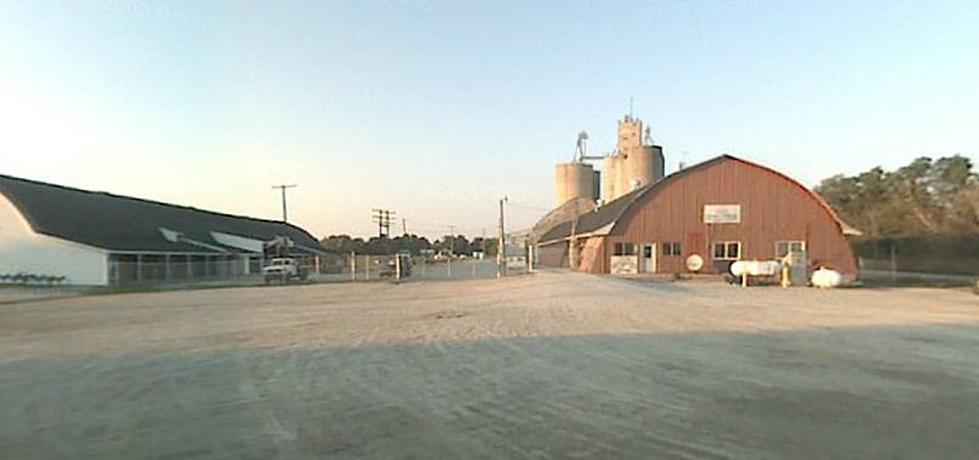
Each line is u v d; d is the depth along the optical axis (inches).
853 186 2603.3
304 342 502.0
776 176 1574.8
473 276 1769.2
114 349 482.0
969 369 370.6
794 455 218.1
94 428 263.7
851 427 250.8
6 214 1544.0
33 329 620.4
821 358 407.2
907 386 325.1
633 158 2674.7
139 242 1723.7
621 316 649.6
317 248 3132.4
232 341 515.2
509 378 350.3
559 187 3235.7
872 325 576.7
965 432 243.3
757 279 1237.1
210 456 226.1
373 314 725.9
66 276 1514.5
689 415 270.7
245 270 2181.3
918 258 1856.5
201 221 2372.0
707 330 541.3
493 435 245.0
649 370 369.4
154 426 265.4
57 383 357.4
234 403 303.1
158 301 988.6
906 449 223.3
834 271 1217.4
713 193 1574.8
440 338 511.5
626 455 219.6
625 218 1574.8
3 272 1533.0
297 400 307.0
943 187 2267.5
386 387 332.8
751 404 289.1
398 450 228.8
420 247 4557.1
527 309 732.7
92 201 1899.6
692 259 1544.0
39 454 231.6
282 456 224.7
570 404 291.6
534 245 2989.7
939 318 638.5
